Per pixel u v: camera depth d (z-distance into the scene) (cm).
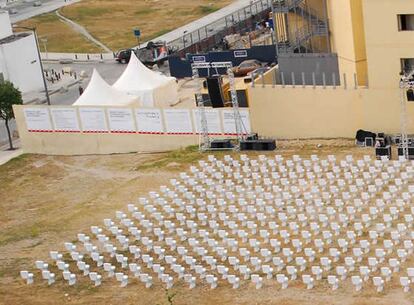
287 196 6575
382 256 5491
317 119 7831
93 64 12375
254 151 7788
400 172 6781
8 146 9256
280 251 5859
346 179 6806
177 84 9881
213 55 10538
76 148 8675
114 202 7262
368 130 7625
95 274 5825
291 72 8538
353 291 5247
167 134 8256
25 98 11081
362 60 8056
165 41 12681
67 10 16175
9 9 16700
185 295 5509
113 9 15800
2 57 11188
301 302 5212
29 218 7262
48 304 5697
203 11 14612
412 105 7381
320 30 8438
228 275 5550
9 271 6275
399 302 5056
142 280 5688
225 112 7962
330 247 5819
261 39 11419
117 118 8431
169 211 6681
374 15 7494
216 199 6806
